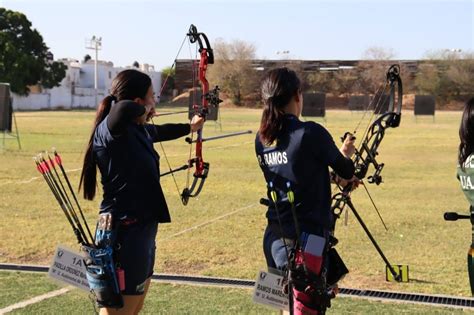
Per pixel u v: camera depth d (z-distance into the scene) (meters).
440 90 64.94
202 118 4.54
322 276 3.45
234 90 64.56
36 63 58.69
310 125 3.48
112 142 3.54
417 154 19.59
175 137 4.37
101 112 3.68
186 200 4.70
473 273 3.88
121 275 3.55
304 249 3.42
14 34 58.94
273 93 3.54
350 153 3.91
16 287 5.60
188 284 5.76
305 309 3.42
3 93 19.98
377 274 6.14
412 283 5.86
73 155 17.73
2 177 13.08
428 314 4.98
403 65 65.94
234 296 5.41
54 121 37.03
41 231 7.84
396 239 7.70
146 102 3.73
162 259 6.64
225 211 9.60
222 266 6.41
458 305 5.24
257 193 11.59
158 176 3.72
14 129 28.84
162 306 5.13
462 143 3.82
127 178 3.57
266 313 4.97
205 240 7.54
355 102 54.22
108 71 77.62
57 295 5.38
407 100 63.31
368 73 65.62
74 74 72.12
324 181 3.53
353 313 5.00
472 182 3.76
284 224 3.53
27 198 10.45
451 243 7.50
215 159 17.91
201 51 4.72
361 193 11.82
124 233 3.58
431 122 41.66
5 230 7.88
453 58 64.88
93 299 4.05
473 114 3.73
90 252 3.56
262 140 3.59
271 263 3.65
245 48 64.56
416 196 11.47
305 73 67.06
